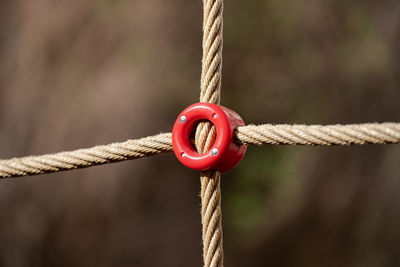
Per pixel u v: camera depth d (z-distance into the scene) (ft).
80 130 8.39
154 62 8.49
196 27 8.67
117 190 8.39
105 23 8.52
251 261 8.94
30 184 8.45
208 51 3.28
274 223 8.89
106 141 8.39
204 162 3.09
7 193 8.54
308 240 9.05
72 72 8.51
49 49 8.60
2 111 8.72
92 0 8.54
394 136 3.08
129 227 8.49
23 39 8.71
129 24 8.49
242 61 8.97
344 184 9.12
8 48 8.80
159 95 8.51
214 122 3.09
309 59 9.02
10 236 8.65
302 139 3.14
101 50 8.51
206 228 3.17
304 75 9.04
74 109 8.43
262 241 8.91
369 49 9.36
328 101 9.14
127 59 8.46
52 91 8.55
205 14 3.30
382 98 9.56
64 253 8.51
